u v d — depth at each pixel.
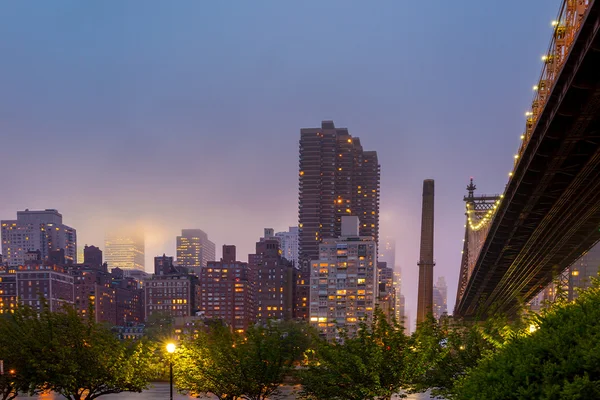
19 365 36.06
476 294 146.50
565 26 39.22
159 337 148.62
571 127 44.78
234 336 39.16
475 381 15.81
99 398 55.72
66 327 38.19
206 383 37.97
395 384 31.17
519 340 16.66
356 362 30.30
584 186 60.19
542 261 101.38
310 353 34.72
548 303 28.89
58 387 37.75
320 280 198.12
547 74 44.53
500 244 94.38
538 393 13.80
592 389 13.03
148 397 56.12
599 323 15.14
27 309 38.47
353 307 194.00
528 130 54.06
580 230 81.25
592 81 37.62
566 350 14.52
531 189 64.06
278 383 37.53
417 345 31.41
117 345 39.81
